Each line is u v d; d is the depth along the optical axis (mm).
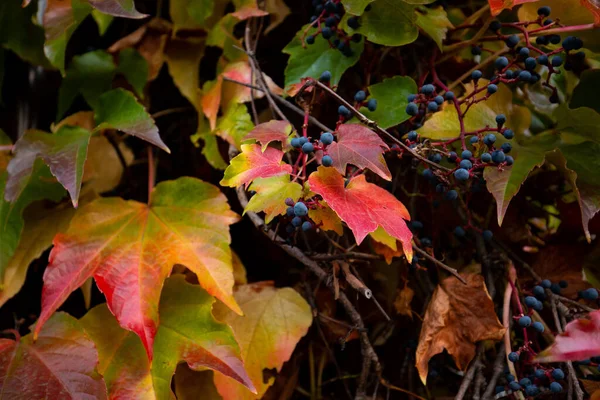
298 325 674
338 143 566
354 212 546
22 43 788
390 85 664
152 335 613
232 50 749
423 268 667
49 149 667
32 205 724
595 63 690
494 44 732
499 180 605
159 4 791
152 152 773
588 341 546
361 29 665
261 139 579
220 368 617
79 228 656
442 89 695
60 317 654
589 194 633
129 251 651
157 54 781
